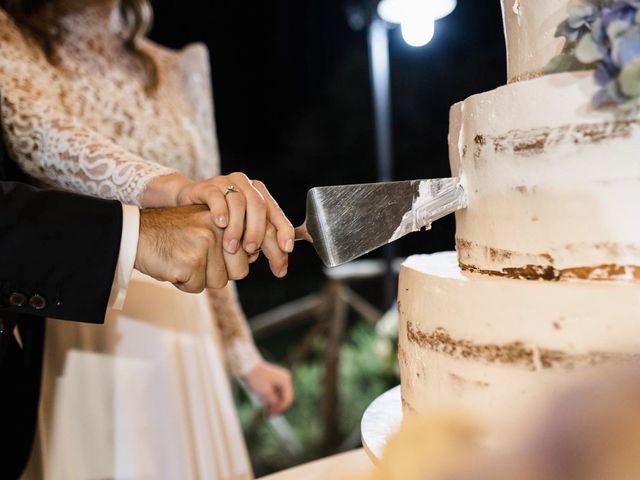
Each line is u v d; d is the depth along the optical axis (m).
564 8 0.77
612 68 0.68
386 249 3.38
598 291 0.66
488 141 0.79
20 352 1.09
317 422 3.49
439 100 6.25
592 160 0.71
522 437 0.49
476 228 0.84
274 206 0.92
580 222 0.73
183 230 0.86
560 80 0.72
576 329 0.67
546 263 0.76
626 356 0.64
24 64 1.18
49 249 0.85
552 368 0.68
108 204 0.88
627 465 0.46
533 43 0.82
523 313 0.69
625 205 0.71
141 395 1.25
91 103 1.29
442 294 0.77
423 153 6.45
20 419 1.09
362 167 7.23
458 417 0.54
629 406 0.51
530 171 0.75
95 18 1.35
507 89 0.76
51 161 1.07
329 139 7.19
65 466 1.20
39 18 1.29
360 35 6.84
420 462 0.47
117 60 1.40
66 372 1.22
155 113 1.42
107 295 0.87
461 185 0.86
